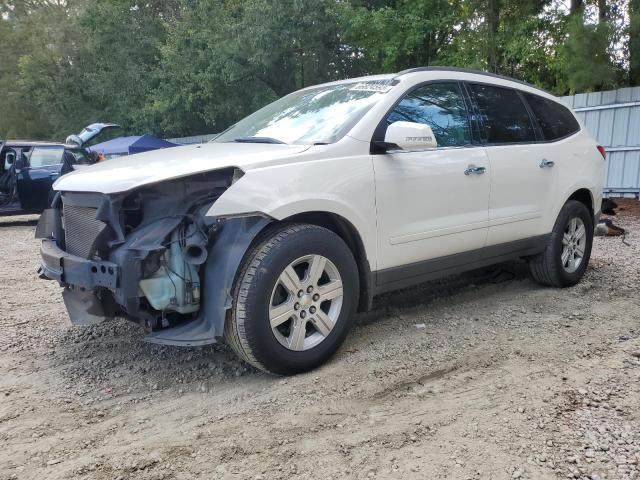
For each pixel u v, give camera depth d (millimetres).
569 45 11312
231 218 3127
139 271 3020
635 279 5543
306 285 3336
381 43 15656
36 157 11602
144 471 2492
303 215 3504
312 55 17375
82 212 3338
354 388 3221
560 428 2758
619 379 3281
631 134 11477
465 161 4223
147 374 3553
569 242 5250
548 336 3992
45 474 2480
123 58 23312
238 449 2641
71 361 3793
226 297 3100
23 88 29094
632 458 2506
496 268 5930
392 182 3748
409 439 2693
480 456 2541
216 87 19219
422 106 4113
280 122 4246
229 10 18141
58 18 28312
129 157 3904
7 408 3113
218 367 3619
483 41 13742
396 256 3848
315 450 2617
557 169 5023
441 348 3801
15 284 6141
